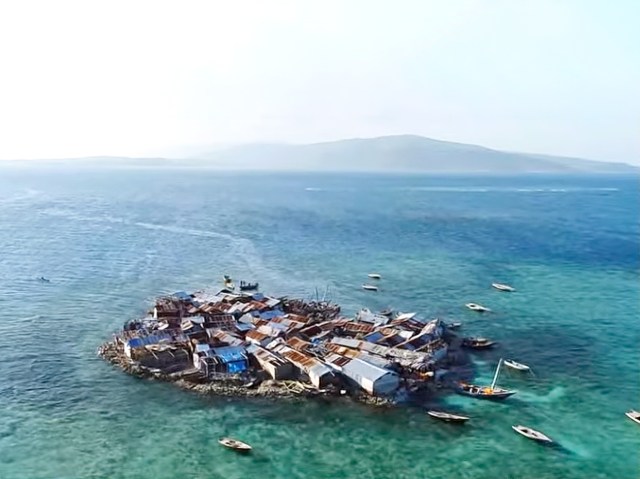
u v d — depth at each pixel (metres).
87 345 87.00
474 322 103.06
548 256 164.25
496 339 94.00
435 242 186.75
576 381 77.44
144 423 64.31
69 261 148.12
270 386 71.75
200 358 76.31
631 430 64.50
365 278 135.38
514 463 57.91
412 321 94.62
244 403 68.50
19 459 57.50
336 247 175.62
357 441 61.34
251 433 62.53
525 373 79.88
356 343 83.38
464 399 70.81
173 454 58.62
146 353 79.00
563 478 55.50
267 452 59.16
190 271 140.12
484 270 145.12
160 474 55.31
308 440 61.38
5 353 83.69
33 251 160.00
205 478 54.81
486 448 60.47
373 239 191.62
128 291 119.75
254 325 92.88
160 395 70.38
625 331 98.44
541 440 61.38
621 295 121.69
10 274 132.75
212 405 68.12
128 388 72.19
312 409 67.31
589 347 90.62
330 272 141.38
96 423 64.25
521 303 115.44
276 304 103.50
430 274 140.25
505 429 64.31
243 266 146.88
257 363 77.88
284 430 63.16
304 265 149.12
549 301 116.94
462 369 80.56
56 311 104.81
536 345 91.25
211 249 169.00
